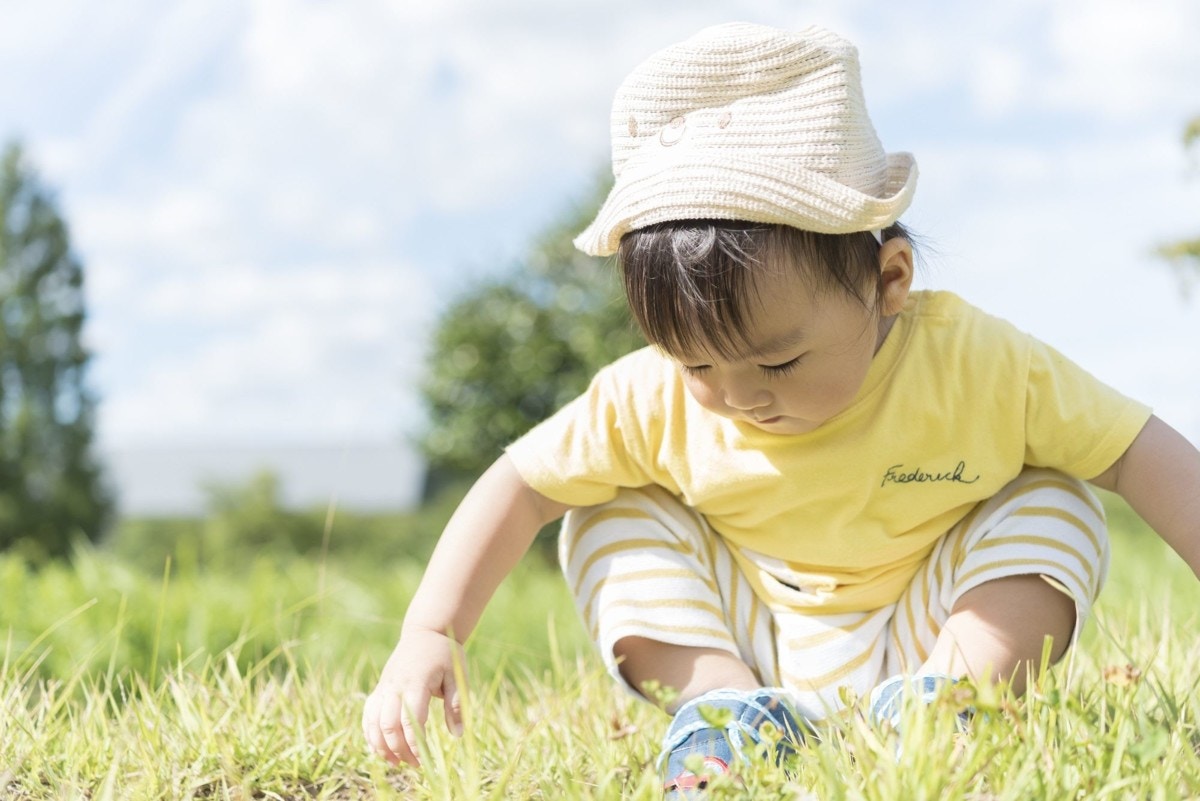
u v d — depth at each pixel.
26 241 27.69
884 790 1.39
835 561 2.07
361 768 1.96
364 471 43.44
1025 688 1.83
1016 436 1.98
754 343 1.81
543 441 2.15
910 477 2.01
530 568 8.92
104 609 4.18
